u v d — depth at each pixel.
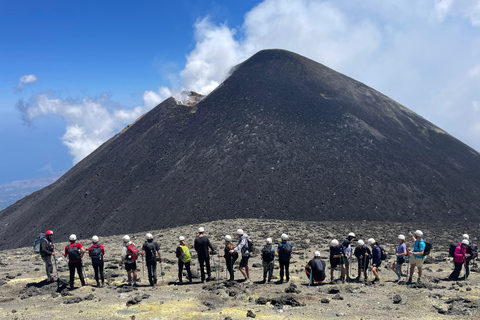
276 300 13.84
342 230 44.69
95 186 121.31
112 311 13.04
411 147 110.25
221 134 118.38
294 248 30.03
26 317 12.58
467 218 81.25
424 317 12.02
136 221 92.38
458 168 104.44
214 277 18.84
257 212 83.50
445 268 22.66
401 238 17.83
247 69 156.88
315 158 101.44
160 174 112.38
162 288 16.91
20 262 26.27
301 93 133.12
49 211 118.12
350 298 14.66
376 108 131.00
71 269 17.20
